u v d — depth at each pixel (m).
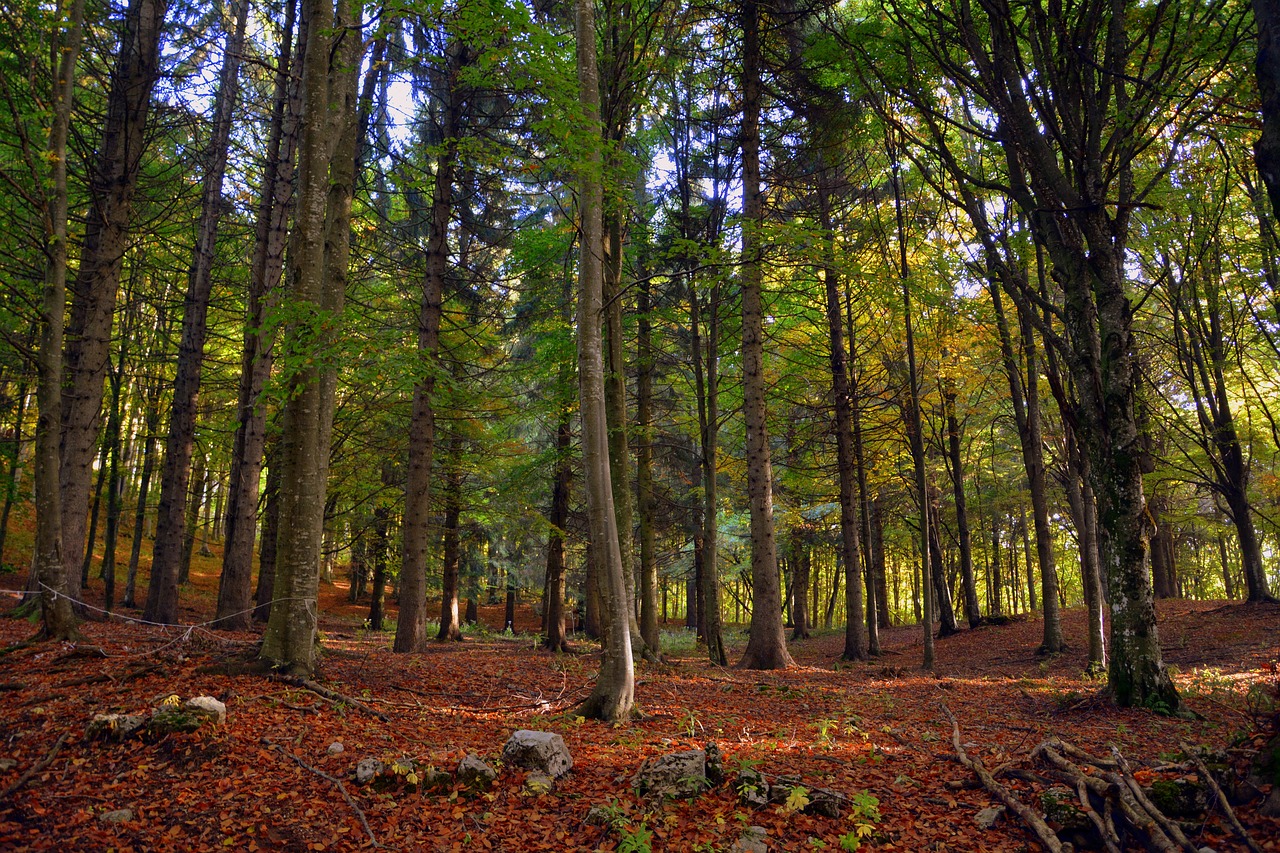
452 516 19.94
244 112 17.73
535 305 18.09
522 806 5.13
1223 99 8.73
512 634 26.64
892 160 13.79
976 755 6.26
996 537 34.31
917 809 4.96
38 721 6.23
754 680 13.09
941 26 9.39
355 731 6.66
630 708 8.08
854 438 21.69
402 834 4.75
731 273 14.85
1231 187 13.23
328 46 9.20
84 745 5.73
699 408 17.20
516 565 28.20
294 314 8.07
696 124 17.06
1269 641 14.06
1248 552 18.42
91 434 12.56
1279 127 4.48
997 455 26.53
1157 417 16.08
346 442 19.06
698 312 17.52
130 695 7.03
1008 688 12.01
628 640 8.22
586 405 8.30
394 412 17.97
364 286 19.70
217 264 19.06
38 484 9.13
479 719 7.86
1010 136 9.59
